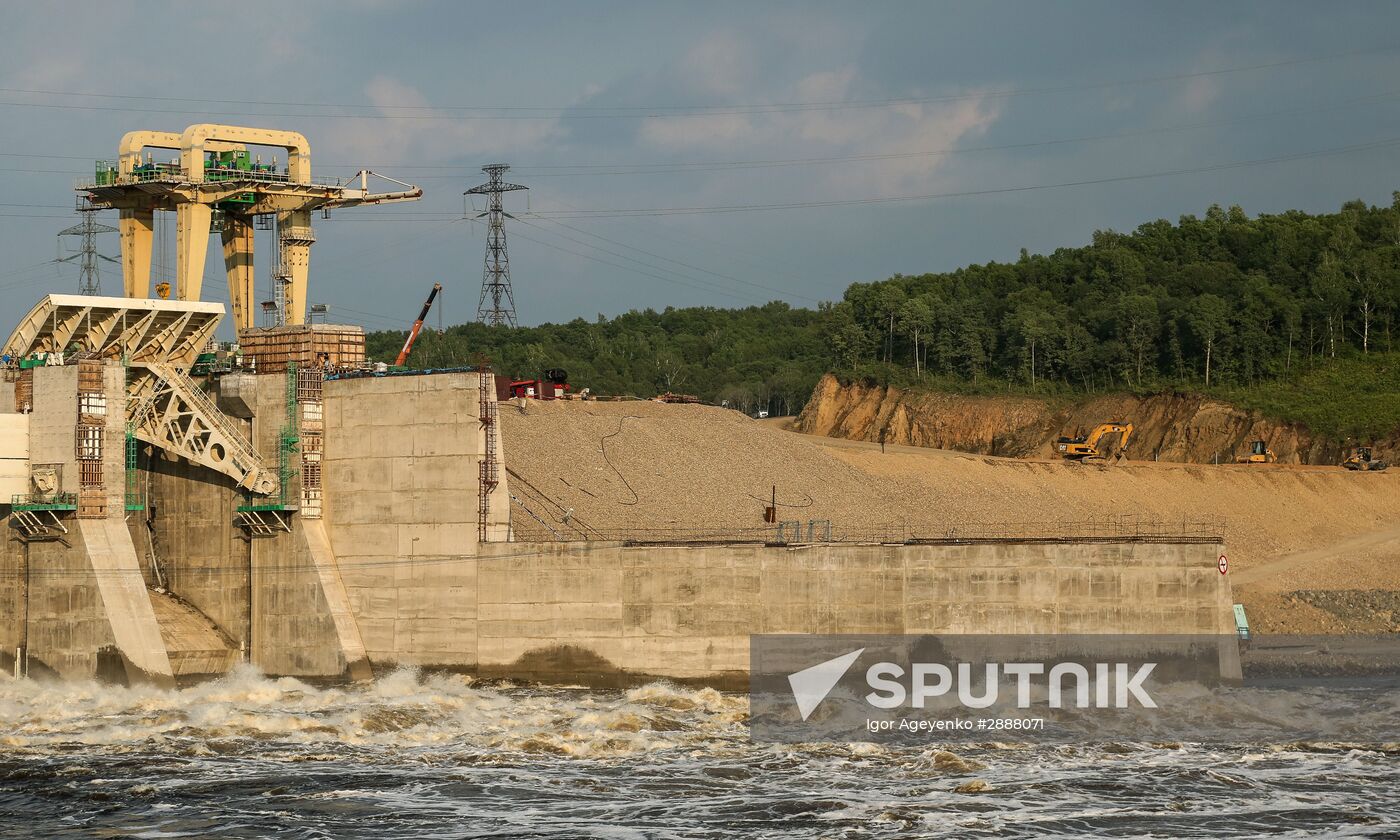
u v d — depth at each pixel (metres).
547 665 152.38
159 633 154.38
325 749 121.56
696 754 119.94
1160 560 143.00
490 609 154.50
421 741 124.75
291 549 162.12
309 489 161.88
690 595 148.88
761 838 94.44
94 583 151.12
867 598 146.25
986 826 97.00
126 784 109.31
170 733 127.75
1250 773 112.19
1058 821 98.19
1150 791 106.44
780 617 147.50
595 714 134.00
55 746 122.75
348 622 159.88
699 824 97.88
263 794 106.25
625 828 97.06
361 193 192.25
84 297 160.12
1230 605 142.62
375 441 160.75
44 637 155.00
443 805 103.25
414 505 158.50
